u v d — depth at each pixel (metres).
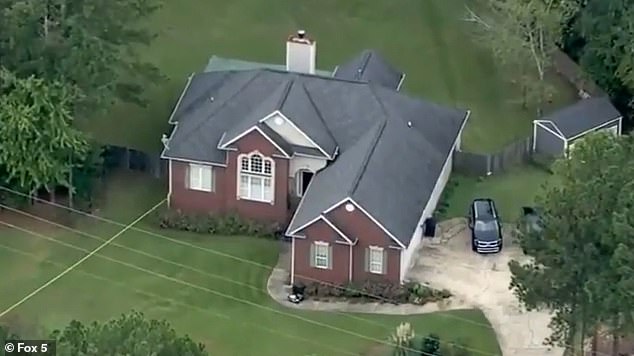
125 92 161.25
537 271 123.06
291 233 140.38
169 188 156.00
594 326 123.62
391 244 139.00
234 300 140.12
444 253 147.62
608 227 118.62
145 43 159.88
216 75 162.50
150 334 99.38
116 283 142.62
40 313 137.12
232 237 150.62
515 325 136.00
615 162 121.44
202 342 133.38
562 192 121.06
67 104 148.50
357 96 155.50
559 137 164.75
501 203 157.12
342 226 139.62
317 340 133.88
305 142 150.25
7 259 146.00
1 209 153.62
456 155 163.12
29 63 148.75
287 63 164.75
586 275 120.19
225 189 152.12
